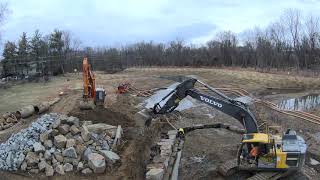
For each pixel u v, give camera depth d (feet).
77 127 67.92
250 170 57.52
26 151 61.36
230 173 59.26
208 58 257.55
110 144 68.49
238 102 60.64
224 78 175.73
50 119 72.59
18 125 83.71
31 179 56.90
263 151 55.98
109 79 178.19
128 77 186.39
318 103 119.65
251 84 158.51
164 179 59.77
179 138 80.07
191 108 107.34
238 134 82.64
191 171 63.00
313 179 57.52
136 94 133.39
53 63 208.23
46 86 152.46
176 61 261.44
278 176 56.24
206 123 92.58
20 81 173.17
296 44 224.12
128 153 66.18
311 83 158.61
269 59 227.61
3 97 125.29
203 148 73.31
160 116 93.15
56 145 62.75
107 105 102.32
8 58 200.85
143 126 82.33
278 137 57.52
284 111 104.88
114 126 75.92
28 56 206.69
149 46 298.97
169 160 67.00
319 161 65.87
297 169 55.26
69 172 59.21
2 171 58.90
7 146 63.72
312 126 89.81
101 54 274.57
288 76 174.50
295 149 54.60
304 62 216.95
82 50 272.72
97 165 58.90
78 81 167.53
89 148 63.41
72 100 109.09
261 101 120.16
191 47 300.81
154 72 211.00
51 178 57.31
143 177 59.16
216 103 60.29
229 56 254.27
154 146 73.46
